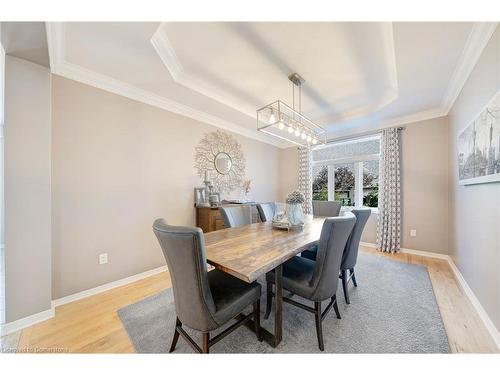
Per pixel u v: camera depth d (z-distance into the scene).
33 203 1.72
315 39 1.80
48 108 1.79
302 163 4.75
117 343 1.44
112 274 2.31
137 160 2.54
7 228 1.61
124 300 2.02
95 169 2.20
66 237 2.01
